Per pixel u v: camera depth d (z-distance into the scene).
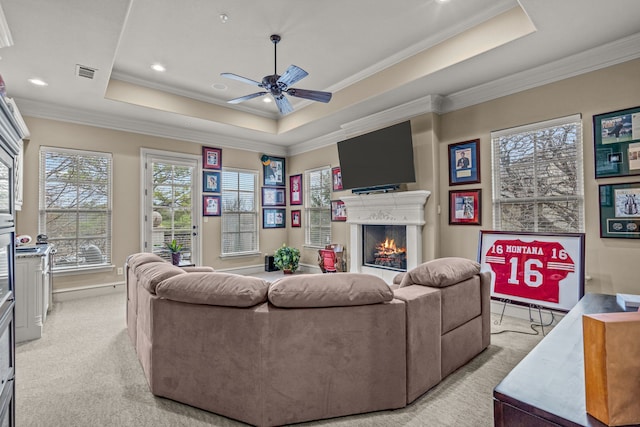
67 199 4.63
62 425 1.80
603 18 2.66
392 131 4.59
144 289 2.35
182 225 5.73
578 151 3.32
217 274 1.96
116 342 3.00
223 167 6.26
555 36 2.93
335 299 1.76
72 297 4.61
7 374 1.43
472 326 2.53
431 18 3.23
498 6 3.04
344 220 5.92
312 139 6.52
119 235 5.04
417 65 3.81
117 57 3.93
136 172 5.23
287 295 1.72
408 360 1.91
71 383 2.25
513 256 3.47
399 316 1.87
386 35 3.52
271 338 1.72
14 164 1.61
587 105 3.26
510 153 3.85
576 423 0.75
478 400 2.00
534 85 3.62
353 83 4.61
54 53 3.16
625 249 3.03
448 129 4.41
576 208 3.35
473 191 4.14
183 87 4.83
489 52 3.21
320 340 1.76
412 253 4.56
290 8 3.05
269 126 6.06
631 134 2.99
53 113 4.51
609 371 0.73
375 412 1.86
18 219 4.26
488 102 4.02
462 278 2.39
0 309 1.40
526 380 0.97
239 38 3.54
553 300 3.16
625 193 3.03
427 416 1.84
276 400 1.73
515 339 2.99
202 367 1.88
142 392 2.12
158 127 5.43
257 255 6.72
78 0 2.41
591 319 0.77
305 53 3.88
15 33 2.80
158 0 2.90
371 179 4.98
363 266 5.50
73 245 4.66
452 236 4.35
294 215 7.05
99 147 4.89
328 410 1.79
